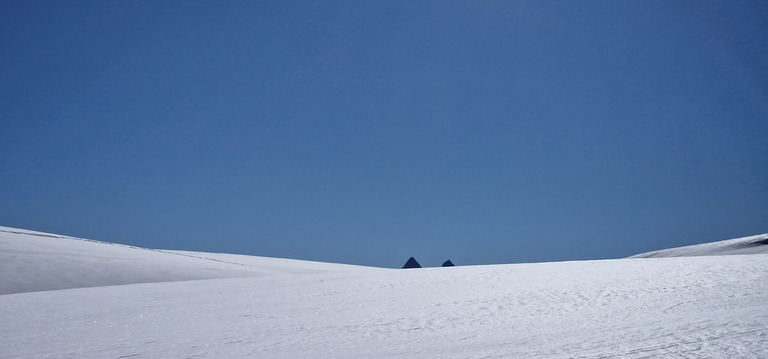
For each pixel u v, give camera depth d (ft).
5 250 85.10
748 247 171.12
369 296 44.34
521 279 49.29
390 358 22.31
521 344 23.18
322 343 26.25
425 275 58.18
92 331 33.35
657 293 34.96
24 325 36.99
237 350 25.38
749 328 21.89
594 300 34.58
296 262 152.25
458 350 22.93
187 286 60.70
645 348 20.30
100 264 84.99
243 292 51.98
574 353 20.52
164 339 29.32
